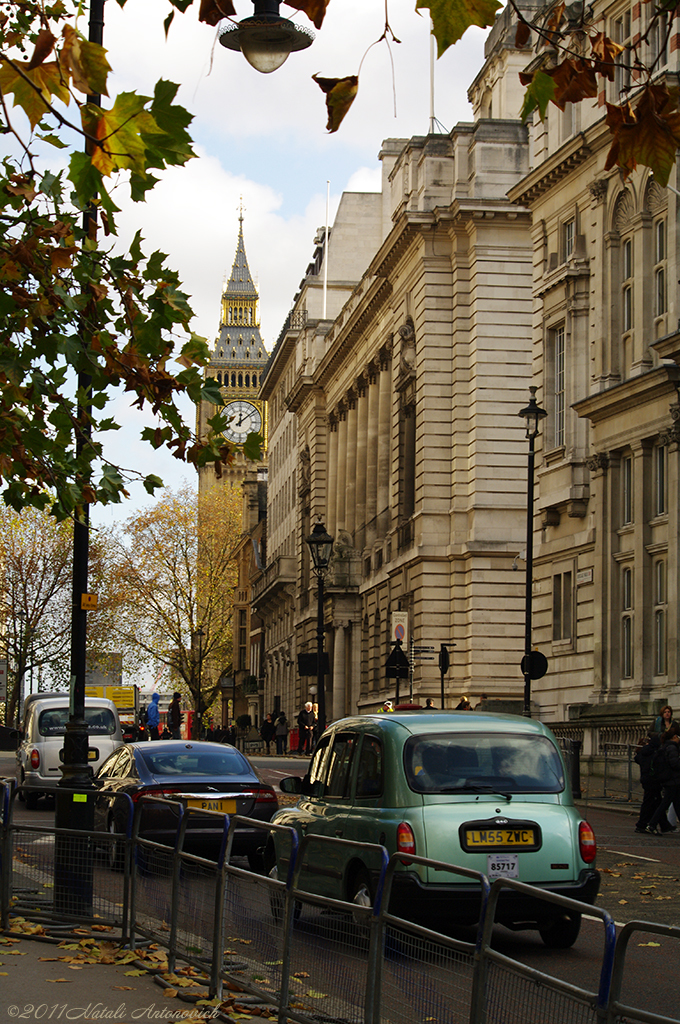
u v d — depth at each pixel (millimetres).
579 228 36969
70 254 9039
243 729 81375
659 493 31875
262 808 15914
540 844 10609
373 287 56875
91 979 9289
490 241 47781
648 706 30000
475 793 10781
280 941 7988
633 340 33750
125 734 40812
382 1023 6773
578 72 5059
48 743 28156
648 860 18469
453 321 48906
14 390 9844
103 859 10891
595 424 34344
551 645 37344
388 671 33906
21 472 11016
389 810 10727
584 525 35844
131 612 84125
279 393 102062
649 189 33250
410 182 50781
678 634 30016
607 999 4906
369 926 6945
